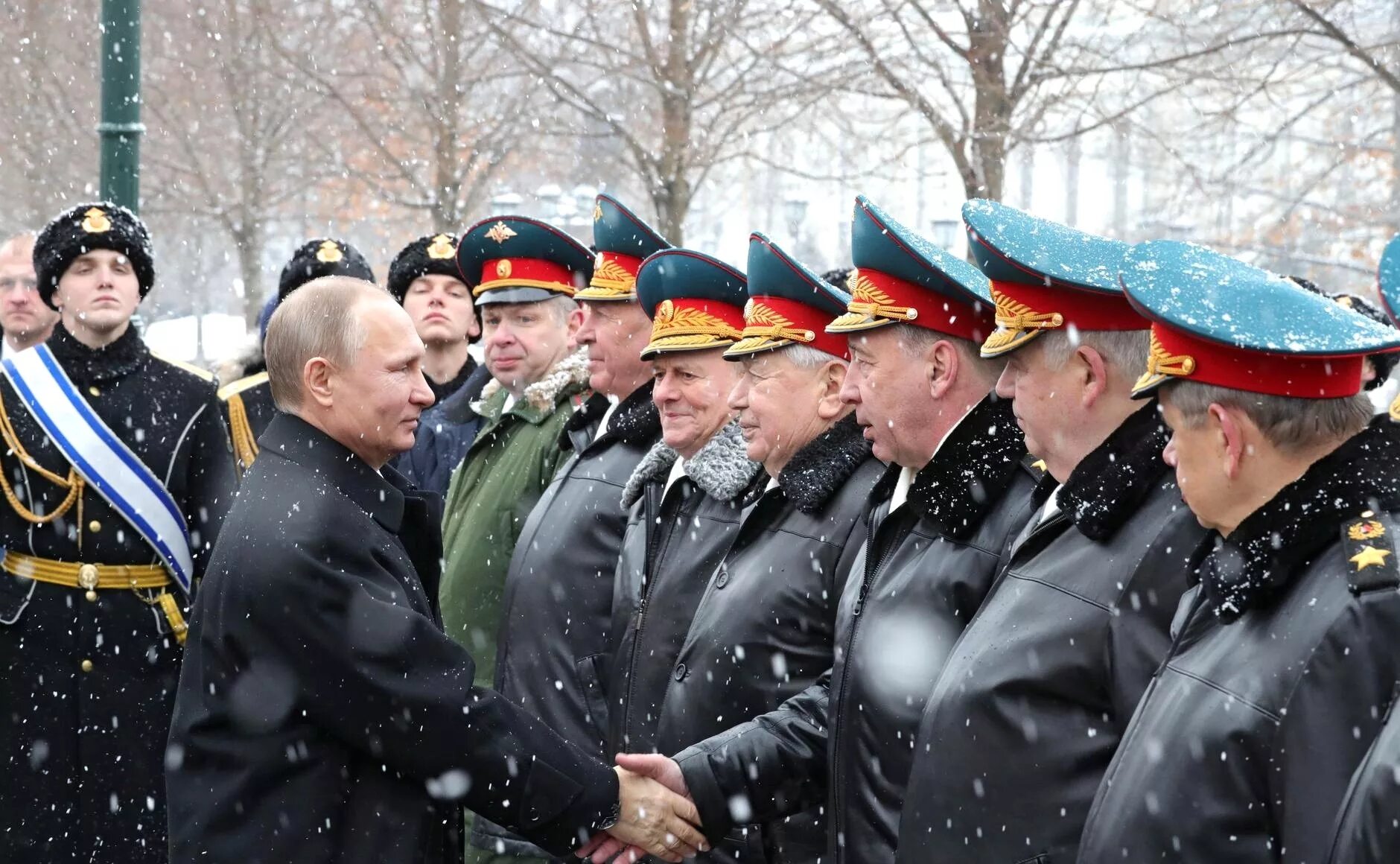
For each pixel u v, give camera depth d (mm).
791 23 10555
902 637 3080
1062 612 2684
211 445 5039
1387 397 3562
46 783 4770
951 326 3160
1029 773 2676
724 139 10609
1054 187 28031
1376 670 2109
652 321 4246
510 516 4730
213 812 2992
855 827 3135
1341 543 2199
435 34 12852
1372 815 1984
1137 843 2311
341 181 18703
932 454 3209
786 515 3584
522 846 4289
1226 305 2305
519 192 15320
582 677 4195
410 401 3191
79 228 4898
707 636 3570
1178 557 2588
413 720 3018
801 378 3545
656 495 4027
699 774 3352
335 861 3025
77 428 4812
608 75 12008
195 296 25484
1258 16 10812
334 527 3055
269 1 14523
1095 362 2750
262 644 3002
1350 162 13805
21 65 18266
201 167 18266
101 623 4840
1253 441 2273
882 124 14242
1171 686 2369
